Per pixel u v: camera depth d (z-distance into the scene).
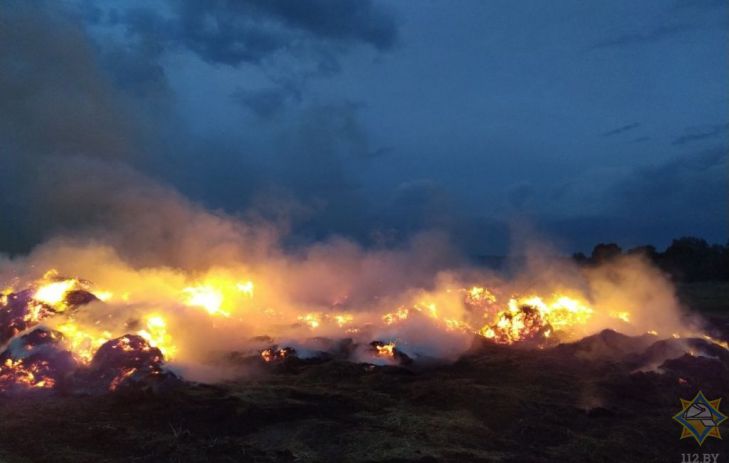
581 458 7.43
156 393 9.30
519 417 8.75
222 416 8.51
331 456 7.23
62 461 6.88
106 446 7.39
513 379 10.96
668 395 9.94
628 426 8.64
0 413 8.52
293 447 7.52
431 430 8.09
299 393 9.79
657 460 7.53
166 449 7.24
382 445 7.52
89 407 8.89
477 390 9.77
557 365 11.89
